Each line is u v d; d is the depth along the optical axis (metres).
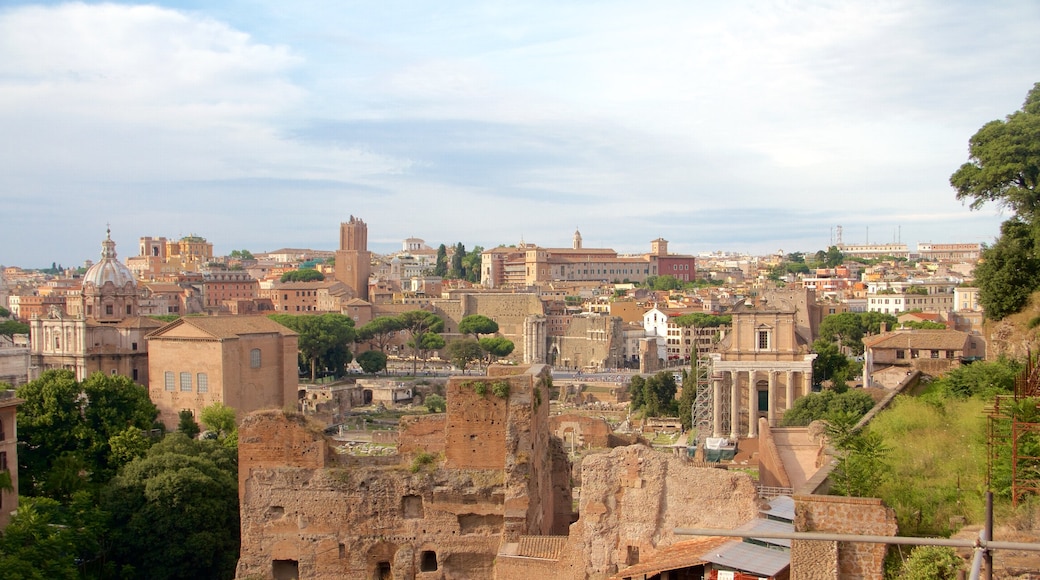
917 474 52.53
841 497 42.88
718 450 143.00
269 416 75.38
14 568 77.44
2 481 99.25
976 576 24.48
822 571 42.69
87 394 136.38
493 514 72.06
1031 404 50.94
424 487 72.94
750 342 171.38
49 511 92.31
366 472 74.19
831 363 181.25
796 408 133.50
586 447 123.31
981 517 46.94
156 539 95.19
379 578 74.00
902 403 70.44
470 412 73.25
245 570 74.75
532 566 63.91
